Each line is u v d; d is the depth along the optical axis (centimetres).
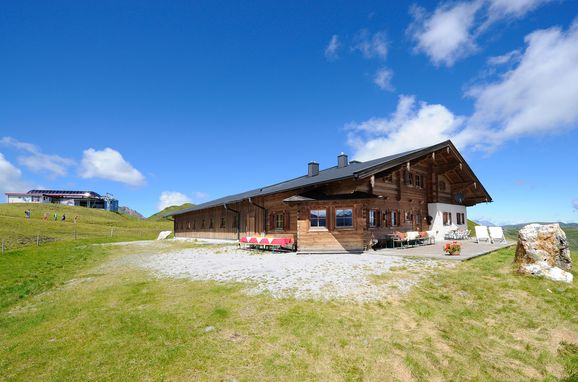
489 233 1878
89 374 430
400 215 1902
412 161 1800
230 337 527
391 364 464
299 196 1541
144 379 415
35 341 542
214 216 2919
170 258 1546
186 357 465
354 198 1455
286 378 421
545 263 902
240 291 780
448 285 813
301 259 1277
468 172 2286
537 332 595
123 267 1290
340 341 516
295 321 584
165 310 660
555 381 457
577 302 721
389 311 645
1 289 1002
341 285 807
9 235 2928
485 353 518
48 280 1107
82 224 4972
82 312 682
